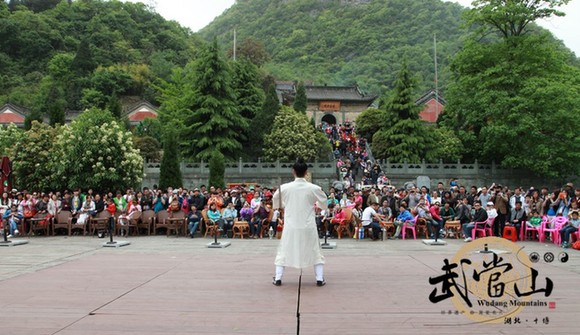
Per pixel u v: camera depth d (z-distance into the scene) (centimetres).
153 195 1845
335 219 1644
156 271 874
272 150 3697
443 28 12975
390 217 1664
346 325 518
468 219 1625
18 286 736
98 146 2078
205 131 3559
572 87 3152
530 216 1550
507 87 3222
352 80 11012
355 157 3938
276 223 1661
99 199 1758
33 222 1700
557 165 3241
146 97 7312
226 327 512
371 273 852
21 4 9769
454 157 3728
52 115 2725
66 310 587
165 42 10119
